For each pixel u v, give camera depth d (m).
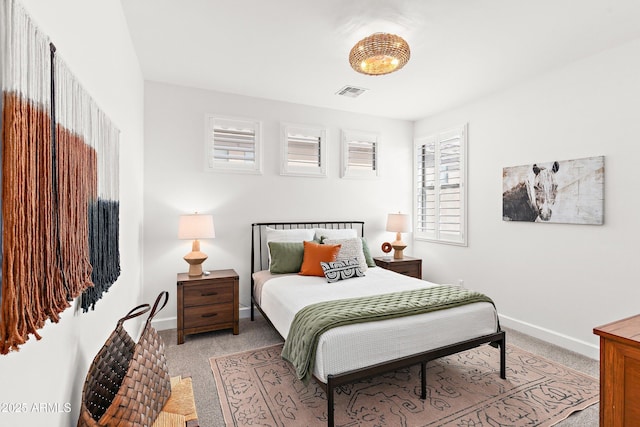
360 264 3.42
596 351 2.71
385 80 3.33
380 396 2.17
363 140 4.48
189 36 2.51
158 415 1.37
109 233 1.66
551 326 3.07
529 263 3.27
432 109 4.26
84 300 1.33
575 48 2.64
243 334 3.29
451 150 4.23
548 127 3.10
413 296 2.47
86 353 1.41
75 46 1.25
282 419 1.93
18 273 0.74
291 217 4.05
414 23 2.29
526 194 3.27
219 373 2.48
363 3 2.08
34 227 0.82
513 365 2.61
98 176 1.46
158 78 3.32
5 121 0.71
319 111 4.21
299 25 2.34
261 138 3.85
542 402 2.09
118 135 1.90
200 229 3.17
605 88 2.67
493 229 3.65
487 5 2.08
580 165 2.83
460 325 2.28
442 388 2.27
